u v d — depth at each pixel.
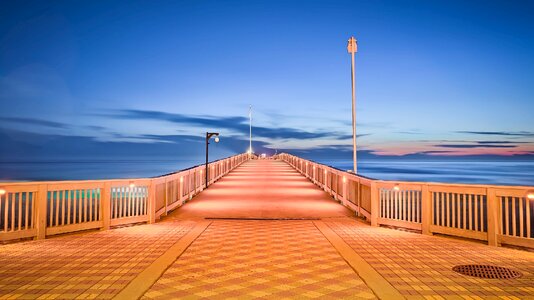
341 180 16.83
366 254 8.12
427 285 6.16
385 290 5.89
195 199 18.20
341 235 10.07
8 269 7.01
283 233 10.34
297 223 11.92
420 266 7.24
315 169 25.55
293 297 5.67
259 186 24.28
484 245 8.96
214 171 27.12
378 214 11.45
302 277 6.59
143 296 5.68
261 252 8.27
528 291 5.91
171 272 6.84
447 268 7.12
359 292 5.89
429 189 10.16
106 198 10.91
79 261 7.55
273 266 7.22
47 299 5.52
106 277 6.54
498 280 6.43
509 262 7.53
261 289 6.00
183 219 12.81
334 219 12.80
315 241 9.36
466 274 6.75
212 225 11.57
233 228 11.06
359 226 11.42
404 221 10.73
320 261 7.58
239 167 45.88
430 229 10.08
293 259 7.71
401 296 5.66
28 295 5.68
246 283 6.27
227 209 15.13
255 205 16.22
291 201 17.52
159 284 6.21
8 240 9.08
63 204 10.02
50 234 9.75
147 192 11.98
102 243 9.12
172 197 14.76
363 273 6.71
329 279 6.49
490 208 8.99
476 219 9.29
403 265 7.30
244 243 9.13
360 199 13.32
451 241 9.38
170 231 10.57
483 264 7.39
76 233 10.31
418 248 8.66
